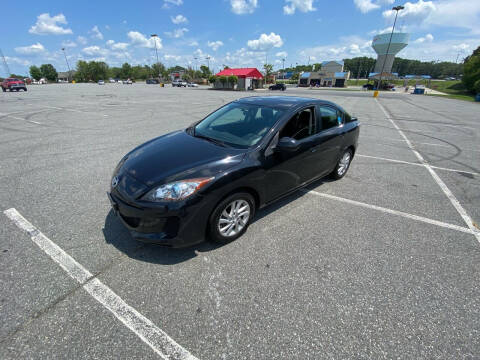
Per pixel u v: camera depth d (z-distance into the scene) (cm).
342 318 195
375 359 167
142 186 237
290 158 313
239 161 262
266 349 171
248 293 214
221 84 4347
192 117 1083
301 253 264
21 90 3209
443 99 2956
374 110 1614
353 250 272
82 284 217
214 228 254
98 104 1568
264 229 304
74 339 173
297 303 206
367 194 404
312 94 3397
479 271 249
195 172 240
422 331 186
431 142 767
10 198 356
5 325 180
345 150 437
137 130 805
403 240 292
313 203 370
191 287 218
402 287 226
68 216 316
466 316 200
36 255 249
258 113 332
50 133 745
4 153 553
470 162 577
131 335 177
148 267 238
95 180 421
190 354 167
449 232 309
